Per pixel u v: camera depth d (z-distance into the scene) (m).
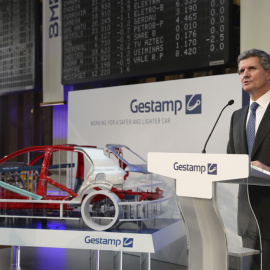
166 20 4.81
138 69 5.06
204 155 1.91
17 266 4.53
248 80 3.02
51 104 6.10
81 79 5.61
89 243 3.35
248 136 2.99
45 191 3.79
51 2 6.13
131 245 3.25
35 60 6.22
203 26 4.53
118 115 5.20
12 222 3.86
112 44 5.29
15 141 6.72
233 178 1.81
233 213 1.98
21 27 6.36
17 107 6.70
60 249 5.34
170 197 4.34
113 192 3.65
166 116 4.78
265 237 2.05
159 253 4.89
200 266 2.01
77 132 5.59
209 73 4.82
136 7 5.05
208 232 1.97
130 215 3.81
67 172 5.64
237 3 4.47
